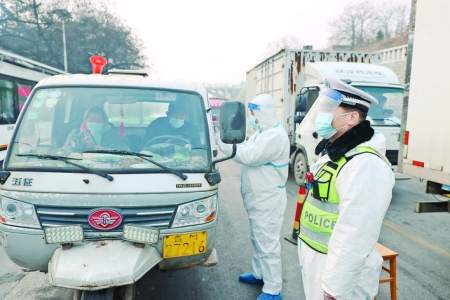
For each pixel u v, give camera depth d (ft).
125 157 8.48
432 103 12.41
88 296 6.85
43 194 7.78
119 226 7.82
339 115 5.98
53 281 6.72
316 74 26.13
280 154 9.96
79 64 106.01
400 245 15.14
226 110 8.06
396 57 65.51
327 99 6.05
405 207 20.90
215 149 9.54
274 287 10.24
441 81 12.01
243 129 8.14
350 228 5.39
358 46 154.10
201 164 8.75
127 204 7.84
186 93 9.96
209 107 10.14
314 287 6.38
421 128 12.95
